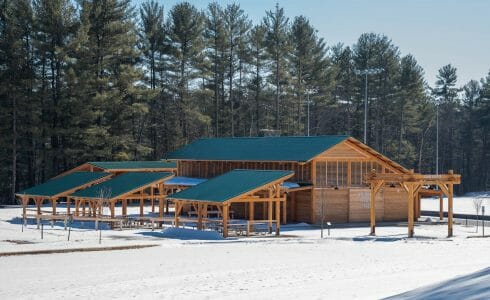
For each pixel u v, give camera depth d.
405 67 101.12
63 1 66.75
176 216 42.28
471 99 115.00
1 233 38.81
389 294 19.12
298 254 31.30
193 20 80.25
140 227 44.69
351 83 102.31
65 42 67.44
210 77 84.31
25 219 44.38
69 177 52.38
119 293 20.83
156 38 79.81
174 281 23.09
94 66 68.25
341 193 49.34
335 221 49.00
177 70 80.62
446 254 31.88
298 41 91.31
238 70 89.69
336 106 99.88
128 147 72.75
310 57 91.81
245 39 87.56
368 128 104.94
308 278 23.56
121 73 71.12
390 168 51.47
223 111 88.62
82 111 66.38
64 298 20.08
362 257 30.38
